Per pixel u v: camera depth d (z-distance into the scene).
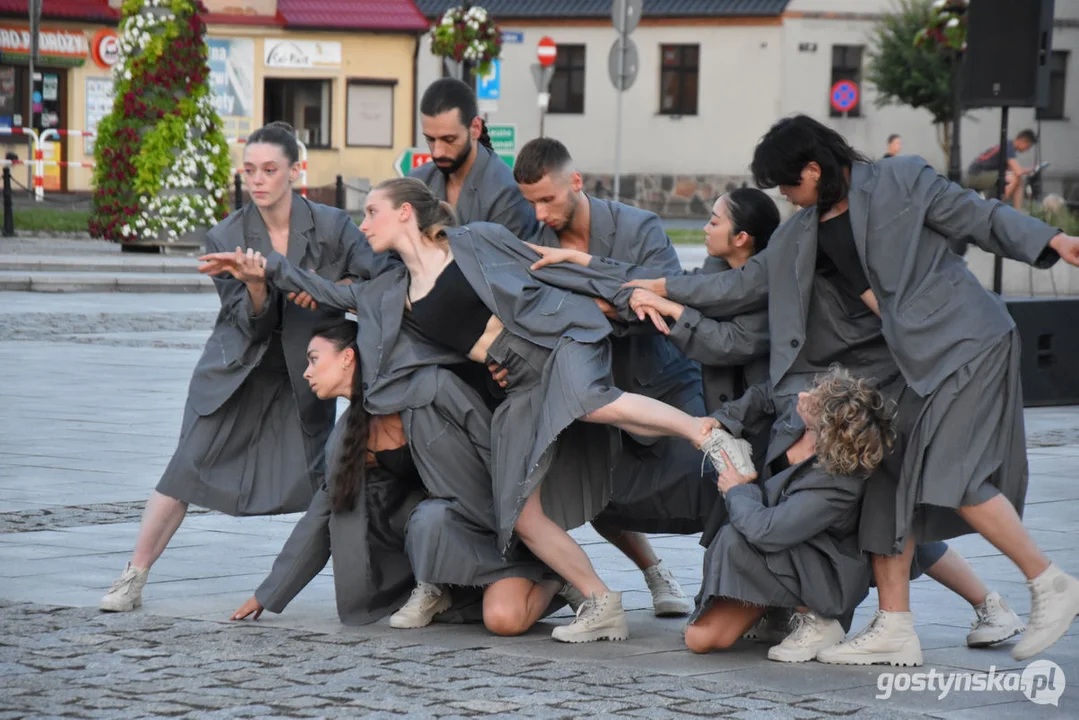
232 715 6.04
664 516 7.94
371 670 6.79
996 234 6.97
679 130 59.09
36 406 15.04
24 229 37.19
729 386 7.79
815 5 57.34
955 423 6.85
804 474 7.00
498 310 7.43
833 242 7.18
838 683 6.73
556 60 60.41
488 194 8.23
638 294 7.57
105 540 9.58
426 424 7.54
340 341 7.69
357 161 55.97
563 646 7.38
